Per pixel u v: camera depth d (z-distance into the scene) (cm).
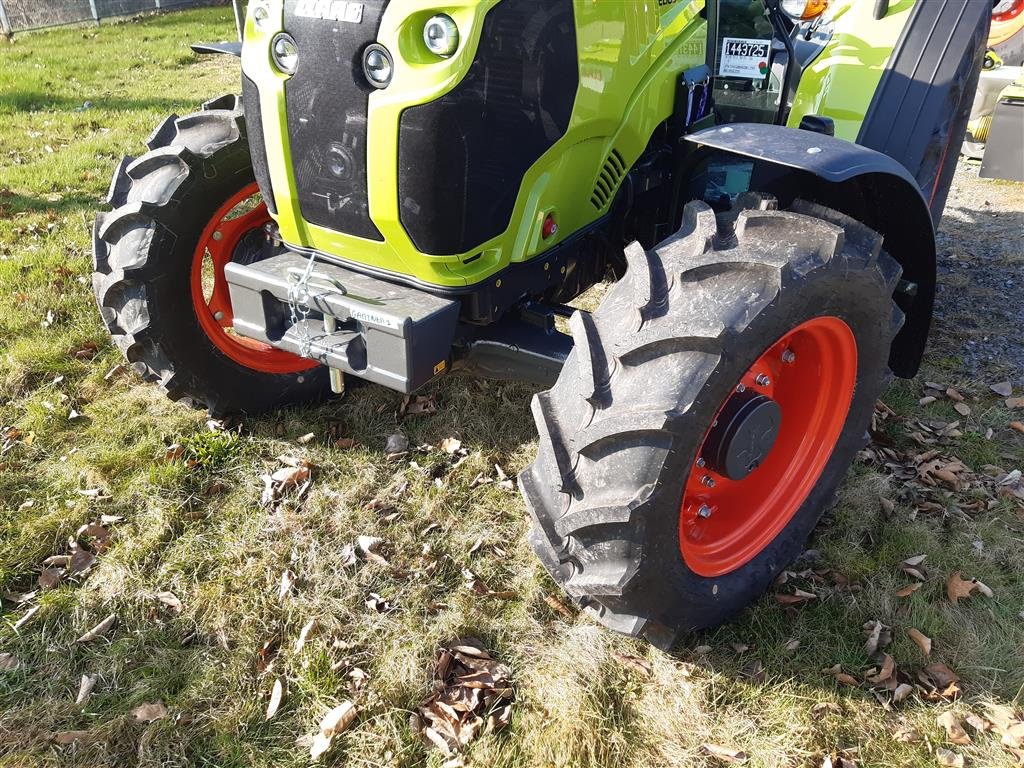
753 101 339
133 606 253
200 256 305
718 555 244
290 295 238
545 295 283
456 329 256
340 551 275
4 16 1320
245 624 248
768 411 227
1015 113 559
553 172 239
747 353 197
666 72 277
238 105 306
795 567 272
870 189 249
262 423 341
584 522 200
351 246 239
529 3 212
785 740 214
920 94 330
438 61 206
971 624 250
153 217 288
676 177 281
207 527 287
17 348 385
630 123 262
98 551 275
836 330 230
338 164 225
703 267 200
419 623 250
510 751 211
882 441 331
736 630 249
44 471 312
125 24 1495
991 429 336
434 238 223
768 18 324
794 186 264
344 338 234
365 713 221
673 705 224
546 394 213
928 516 292
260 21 229
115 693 227
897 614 253
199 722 219
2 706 222
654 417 189
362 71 213
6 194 584
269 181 244
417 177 215
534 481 212
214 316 320
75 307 424
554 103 227
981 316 419
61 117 798
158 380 320
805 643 245
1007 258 478
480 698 226
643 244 313
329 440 333
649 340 195
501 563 274
